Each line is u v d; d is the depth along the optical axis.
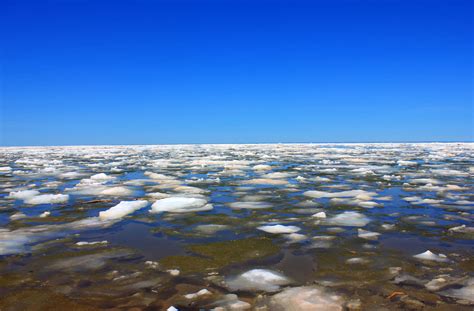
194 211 6.91
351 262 4.25
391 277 3.79
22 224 6.03
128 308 3.16
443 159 19.83
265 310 3.13
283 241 5.06
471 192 8.81
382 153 27.33
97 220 6.27
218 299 3.33
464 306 3.15
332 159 20.53
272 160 20.22
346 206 7.29
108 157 25.50
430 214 6.57
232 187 9.87
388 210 6.92
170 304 3.23
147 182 10.96
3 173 13.92
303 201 7.84
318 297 3.35
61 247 4.82
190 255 4.52
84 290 3.52
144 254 4.55
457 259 4.31
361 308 3.14
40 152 35.72
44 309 3.14
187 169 15.29
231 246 4.86
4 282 3.71
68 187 10.17
